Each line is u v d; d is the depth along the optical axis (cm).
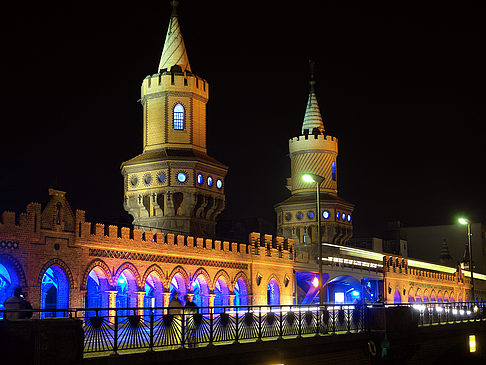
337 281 7888
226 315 3005
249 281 5878
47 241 3956
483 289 11712
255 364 2956
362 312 3844
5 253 3703
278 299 6319
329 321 3806
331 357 3547
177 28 6125
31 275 3838
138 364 2408
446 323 5028
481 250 12306
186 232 5697
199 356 2661
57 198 4062
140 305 4584
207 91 6053
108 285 4369
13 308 2556
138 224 5859
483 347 5800
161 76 5862
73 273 4112
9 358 2097
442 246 11850
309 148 8250
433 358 4719
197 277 5225
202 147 5975
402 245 12406
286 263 6475
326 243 7262
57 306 4072
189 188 5716
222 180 6059
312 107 8438
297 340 3234
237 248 5731
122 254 4500
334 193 8288
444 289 9669
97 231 4309
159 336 2661
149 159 5734
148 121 5928
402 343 4050
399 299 8188
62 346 2186
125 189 5912
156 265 4769
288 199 8281
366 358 3869
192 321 2792
